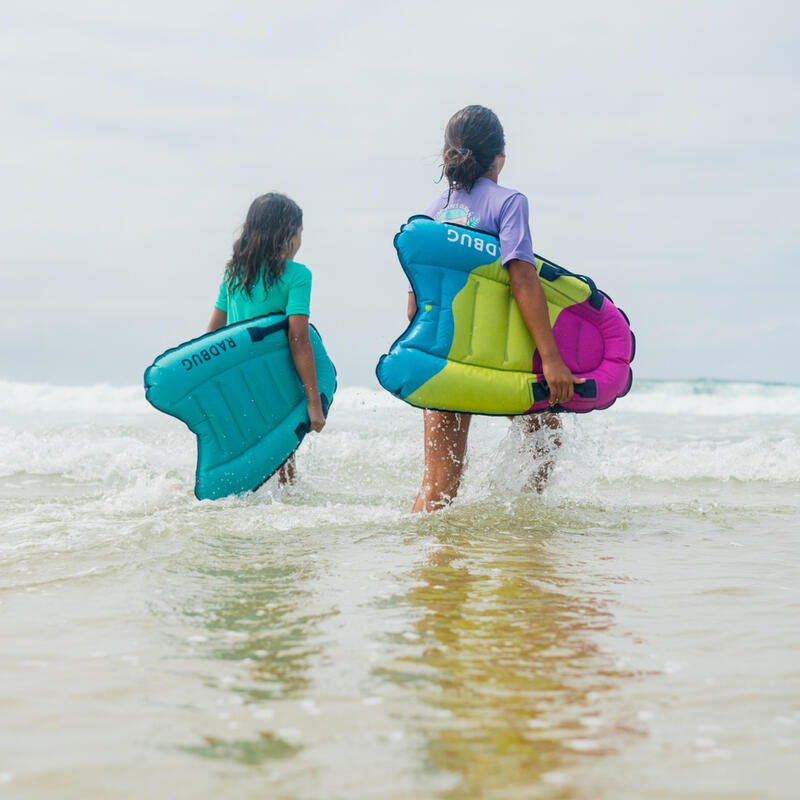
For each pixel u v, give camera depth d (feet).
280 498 13.39
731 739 4.85
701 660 6.16
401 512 11.91
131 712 5.16
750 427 27.53
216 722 5.03
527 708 5.27
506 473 12.75
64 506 12.44
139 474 16.05
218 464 13.03
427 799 4.15
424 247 11.69
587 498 12.98
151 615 7.14
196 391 12.91
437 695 5.46
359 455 18.54
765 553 9.84
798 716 5.17
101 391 40.09
